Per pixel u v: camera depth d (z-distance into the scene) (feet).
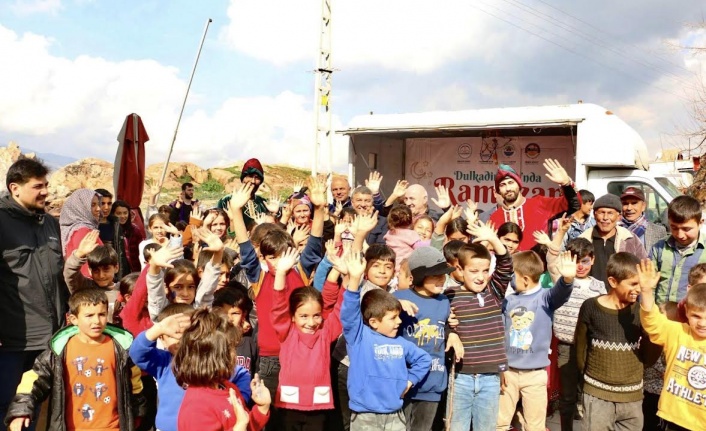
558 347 19.20
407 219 21.85
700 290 13.65
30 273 15.62
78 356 13.25
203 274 16.25
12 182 15.58
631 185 31.78
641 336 15.31
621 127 31.58
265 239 16.60
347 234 23.49
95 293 13.35
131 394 13.78
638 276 14.57
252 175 25.98
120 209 27.02
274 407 15.31
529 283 17.16
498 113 34.88
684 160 55.11
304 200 24.79
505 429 17.24
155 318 14.88
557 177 21.70
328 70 56.80
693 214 17.87
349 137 38.88
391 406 14.16
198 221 24.68
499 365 15.66
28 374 13.01
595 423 15.48
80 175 66.39
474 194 39.73
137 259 27.84
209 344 11.00
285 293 15.08
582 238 19.02
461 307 15.92
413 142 42.11
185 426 10.82
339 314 15.29
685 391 13.84
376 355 14.29
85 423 13.15
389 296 14.51
